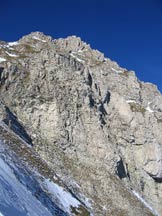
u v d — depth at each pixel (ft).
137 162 297.53
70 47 379.76
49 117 252.83
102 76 342.85
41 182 164.14
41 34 355.15
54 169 220.43
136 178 287.69
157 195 293.43
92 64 359.66
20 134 220.64
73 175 230.07
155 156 303.48
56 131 249.34
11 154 159.43
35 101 252.42
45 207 134.10
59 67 274.16
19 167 150.71
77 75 279.49
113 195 236.22
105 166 254.88
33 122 246.27
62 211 151.02
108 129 291.79
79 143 255.29
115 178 252.62
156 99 367.45
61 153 241.96
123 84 349.61
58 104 258.16
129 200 240.32
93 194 226.38
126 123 306.96
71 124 258.37
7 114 215.31
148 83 390.21
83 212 174.60
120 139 295.48
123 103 316.60
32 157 185.68
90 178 237.25
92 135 263.90
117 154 264.52
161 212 284.00
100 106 290.76
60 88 266.16
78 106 268.41
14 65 257.55
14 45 313.32
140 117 317.22
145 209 245.45
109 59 385.91
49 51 279.49
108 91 317.01
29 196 128.26
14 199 108.99
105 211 217.77
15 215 96.48
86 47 389.39
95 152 258.37
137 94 349.61
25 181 140.46
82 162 246.88
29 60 273.95
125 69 382.01
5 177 121.60
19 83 253.24
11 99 244.83
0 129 187.62
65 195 177.27
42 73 266.36
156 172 298.35
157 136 320.50
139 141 304.30
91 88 296.10
